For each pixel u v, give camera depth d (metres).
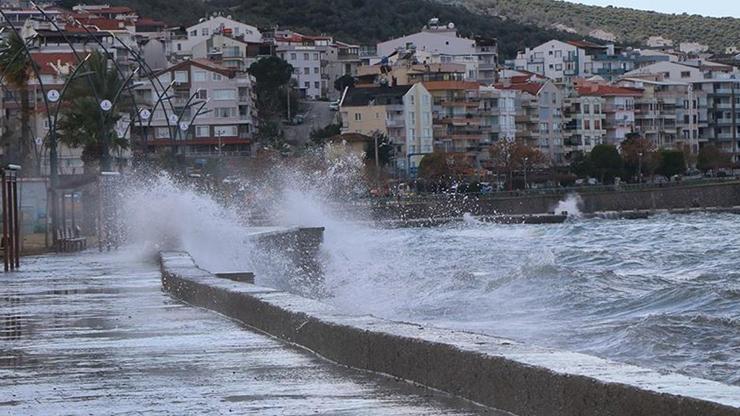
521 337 39.06
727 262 89.00
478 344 17.19
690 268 83.56
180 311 34.22
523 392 14.85
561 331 40.12
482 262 88.12
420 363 18.02
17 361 23.02
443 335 18.59
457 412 15.45
